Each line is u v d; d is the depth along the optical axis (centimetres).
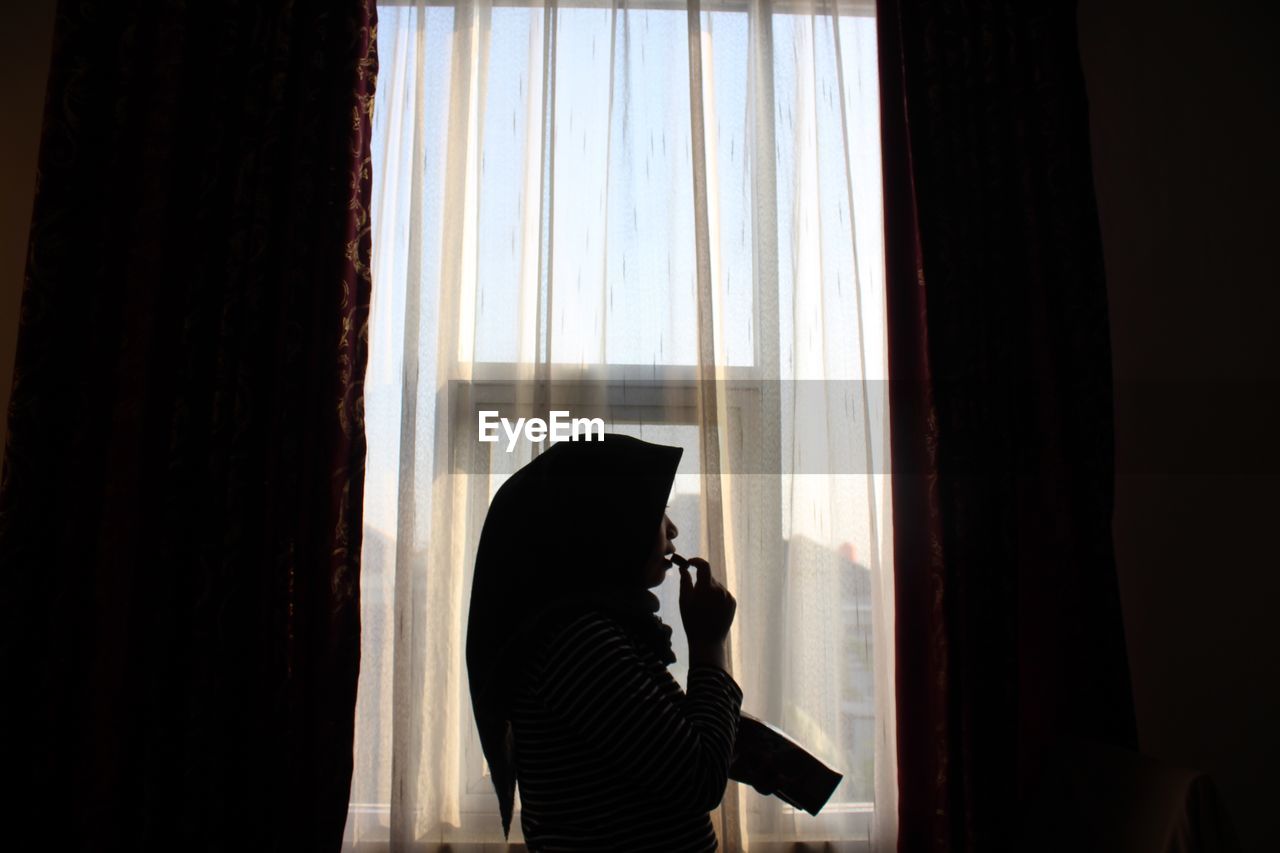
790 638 175
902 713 163
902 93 181
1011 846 158
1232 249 195
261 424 163
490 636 111
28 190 185
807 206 188
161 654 155
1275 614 183
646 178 187
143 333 163
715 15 194
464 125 184
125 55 171
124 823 152
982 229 177
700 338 174
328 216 168
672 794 94
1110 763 143
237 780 153
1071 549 167
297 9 176
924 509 169
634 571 112
